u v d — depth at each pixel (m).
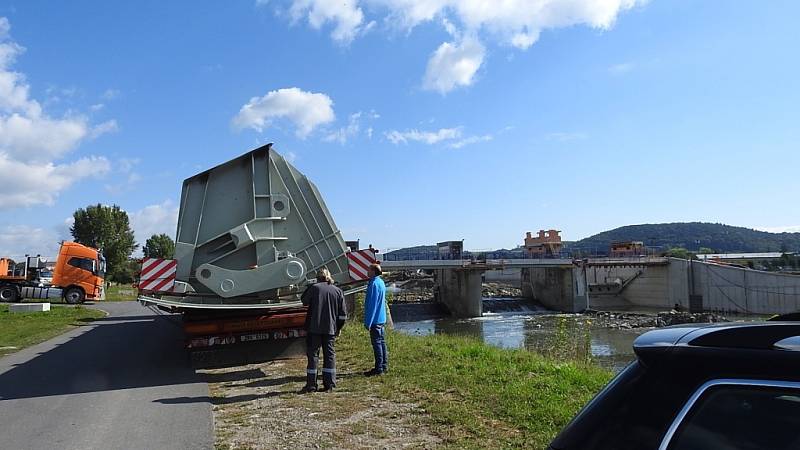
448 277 67.19
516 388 7.82
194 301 10.91
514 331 43.84
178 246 10.84
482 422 6.54
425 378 8.94
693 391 1.93
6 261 37.12
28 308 27.34
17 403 8.48
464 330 46.12
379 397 8.03
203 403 8.16
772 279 59.22
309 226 11.56
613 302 75.38
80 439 6.58
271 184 11.37
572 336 16.34
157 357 12.84
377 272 9.95
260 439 6.35
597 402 2.20
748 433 1.78
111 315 25.45
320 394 8.42
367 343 13.03
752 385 1.82
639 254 74.56
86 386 9.67
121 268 68.56
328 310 8.78
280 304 11.15
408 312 67.12
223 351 11.19
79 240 67.31
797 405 1.74
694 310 65.00
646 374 2.09
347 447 5.96
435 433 6.29
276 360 11.51
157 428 6.92
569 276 67.31
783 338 1.99
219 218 11.05
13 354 13.73
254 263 11.17
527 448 5.62
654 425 1.95
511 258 68.69
